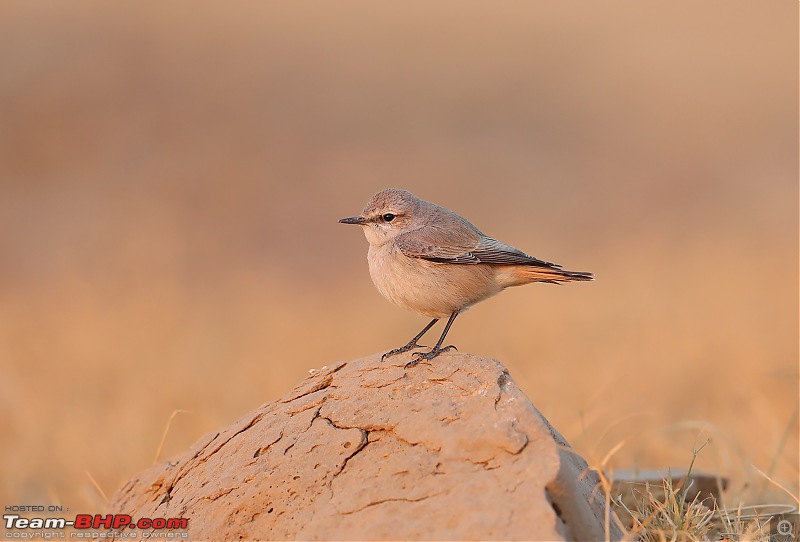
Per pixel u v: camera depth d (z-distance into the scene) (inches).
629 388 526.9
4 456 452.1
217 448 261.0
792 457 381.7
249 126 1109.7
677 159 1119.0
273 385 523.2
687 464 383.2
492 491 210.2
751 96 1224.2
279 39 1267.2
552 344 613.3
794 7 1409.9
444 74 1270.9
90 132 1058.1
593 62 1327.5
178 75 1160.8
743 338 602.9
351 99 1184.8
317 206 1005.2
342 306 746.8
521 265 312.7
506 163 1107.9
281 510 229.0
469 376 245.0
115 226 924.0
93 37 1180.5
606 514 216.8
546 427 225.1
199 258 900.6
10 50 1139.3
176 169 1025.5
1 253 879.1
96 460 437.1
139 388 522.6
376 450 232.4
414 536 205.9
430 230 313.7
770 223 943.0
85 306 705.0
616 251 868.6
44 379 560.4
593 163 1114.7
